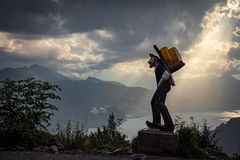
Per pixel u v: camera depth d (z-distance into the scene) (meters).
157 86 6.94
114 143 7.23
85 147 6.70
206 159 6.36
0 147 5.92
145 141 6.53
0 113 6.12
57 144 6.54
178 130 6.86
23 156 5.25
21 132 6.14
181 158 6.22
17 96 6.36
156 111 6.77
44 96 6.51
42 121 6.55
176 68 6.98
